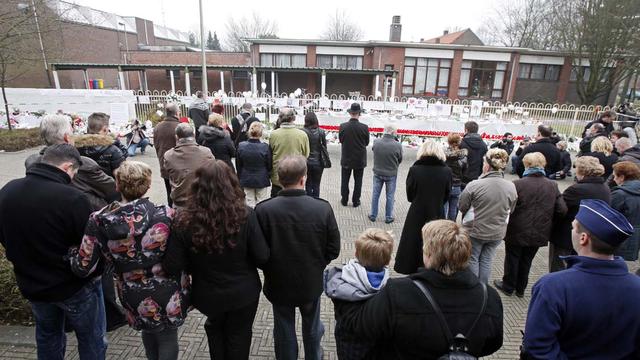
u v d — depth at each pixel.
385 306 1.65
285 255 2.39
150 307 2.15
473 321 1.58
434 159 3.83
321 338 3.06
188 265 2.20
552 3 27.17
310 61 29.20
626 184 3.55
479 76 29.20
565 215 3.57
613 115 7.84
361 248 2.05
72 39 28.61
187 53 31.69
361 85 29.75
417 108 11.75
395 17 31.88
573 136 12.37
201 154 3.89
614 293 1.54
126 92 15.26
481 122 11.03
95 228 2.06
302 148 5.11
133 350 2.96
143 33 44.19
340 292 1.98
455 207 5.27
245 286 2.23
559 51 27.42
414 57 28.77
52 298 2.25
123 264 2.09
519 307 3.75
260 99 13.15
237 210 2.07
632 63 22.52
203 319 3.38
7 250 2.21
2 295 3.21
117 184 2.09
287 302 2.49
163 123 5.26
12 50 11.36
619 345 1.54
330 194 7.36
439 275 1.64
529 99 29.89
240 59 31.19
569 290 1.57
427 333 1.57
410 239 3.95
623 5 21.86
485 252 3.67
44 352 2.45
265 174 5.13
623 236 1.53
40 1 11.45
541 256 5.03
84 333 2.44
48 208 2.14
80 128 11.69
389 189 5.76
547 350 1.57
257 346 3.06
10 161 9.66
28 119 13.47
